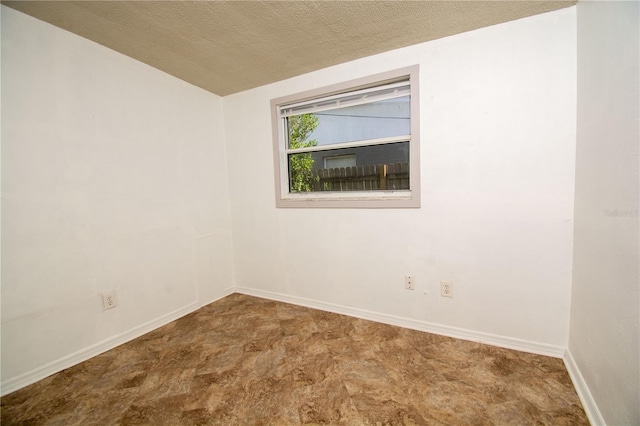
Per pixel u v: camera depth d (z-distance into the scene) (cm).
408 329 211
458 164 188
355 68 215
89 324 184
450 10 156
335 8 153
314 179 256
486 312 187
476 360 169
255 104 266
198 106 261
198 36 179
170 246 236
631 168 95
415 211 204
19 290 155
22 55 155
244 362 174
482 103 178
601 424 113
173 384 156
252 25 167
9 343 152
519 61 167
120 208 201
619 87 104
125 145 204
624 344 98
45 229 165
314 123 251
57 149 169
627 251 97
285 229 263
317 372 162
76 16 157
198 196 261
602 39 121
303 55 205
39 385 157
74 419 133
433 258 201
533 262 172
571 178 160
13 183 153
